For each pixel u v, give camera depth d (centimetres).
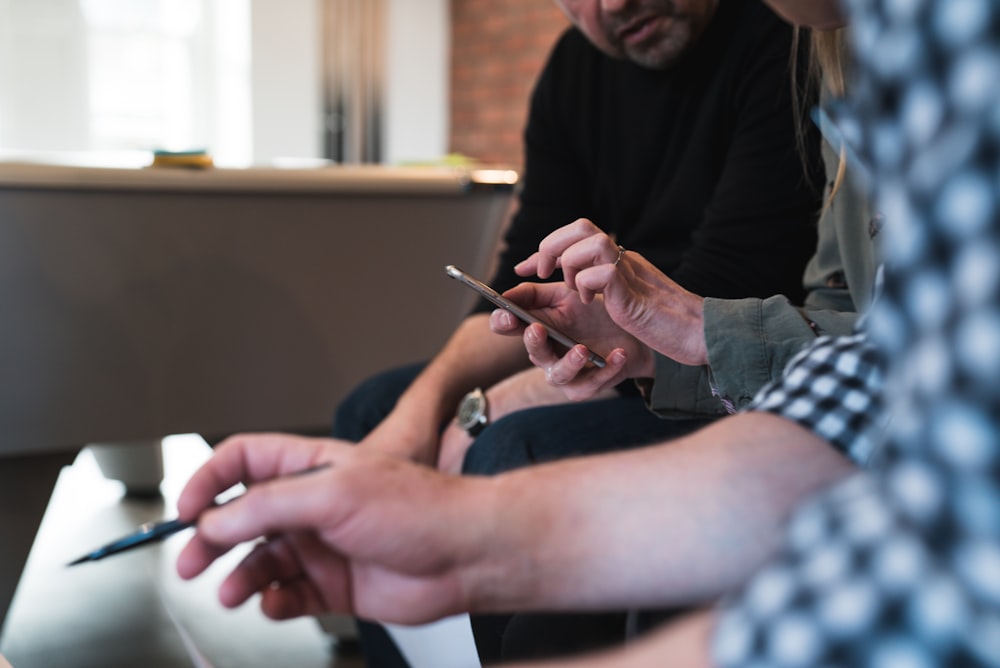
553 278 130
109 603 202
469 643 122
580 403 112
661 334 94
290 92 801
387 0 802
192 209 183
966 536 27
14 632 188
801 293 115
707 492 52
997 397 26
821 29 62
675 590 52
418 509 51
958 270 27
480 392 125
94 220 178
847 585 30
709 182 129
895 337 30
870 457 51
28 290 177
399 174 195
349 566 56
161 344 187
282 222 189
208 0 774
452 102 802
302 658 180
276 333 194
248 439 59
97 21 746
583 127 145
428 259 201
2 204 172
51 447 182
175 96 776
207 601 204
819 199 111
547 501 53
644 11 125
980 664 27
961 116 27
